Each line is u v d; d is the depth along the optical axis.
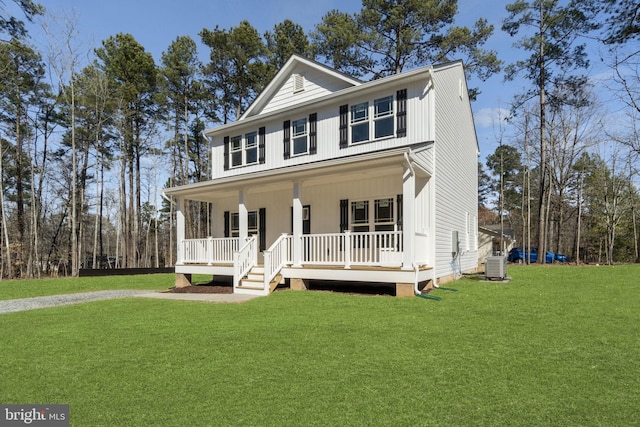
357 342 5.22
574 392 3.52
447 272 12.28
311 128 13.59
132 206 29.39
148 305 8.94
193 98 28.88
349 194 12.27
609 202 29.86
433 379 3.86
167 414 3.22
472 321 6.33
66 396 3.65
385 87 11.73
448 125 12.88
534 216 37.12
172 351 5.00
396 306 7.77
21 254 25.75
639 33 14.22
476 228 18.81
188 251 13.86
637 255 27.47
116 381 3.99
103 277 18.41
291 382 3.85
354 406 3.29
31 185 25.50
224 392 3.64
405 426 2.94
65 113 26.00
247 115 16.25
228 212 15.96
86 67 25.14
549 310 7.05
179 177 33.06
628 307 7.19
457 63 14.09
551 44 21.20
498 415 3.10
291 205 13.98
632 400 3.34
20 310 8.89
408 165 8.91
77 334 6.09
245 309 7.96
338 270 9.96
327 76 13.94
